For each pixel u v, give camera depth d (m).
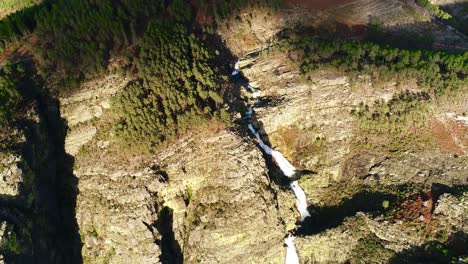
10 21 135.88
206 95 122.00
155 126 116.69
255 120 130.00
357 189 123.19
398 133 127.88
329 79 132.25
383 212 115.00
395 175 121.69
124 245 112.25
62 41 131.12
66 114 125.44
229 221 110.94
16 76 122.50
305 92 132.88
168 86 120.75
